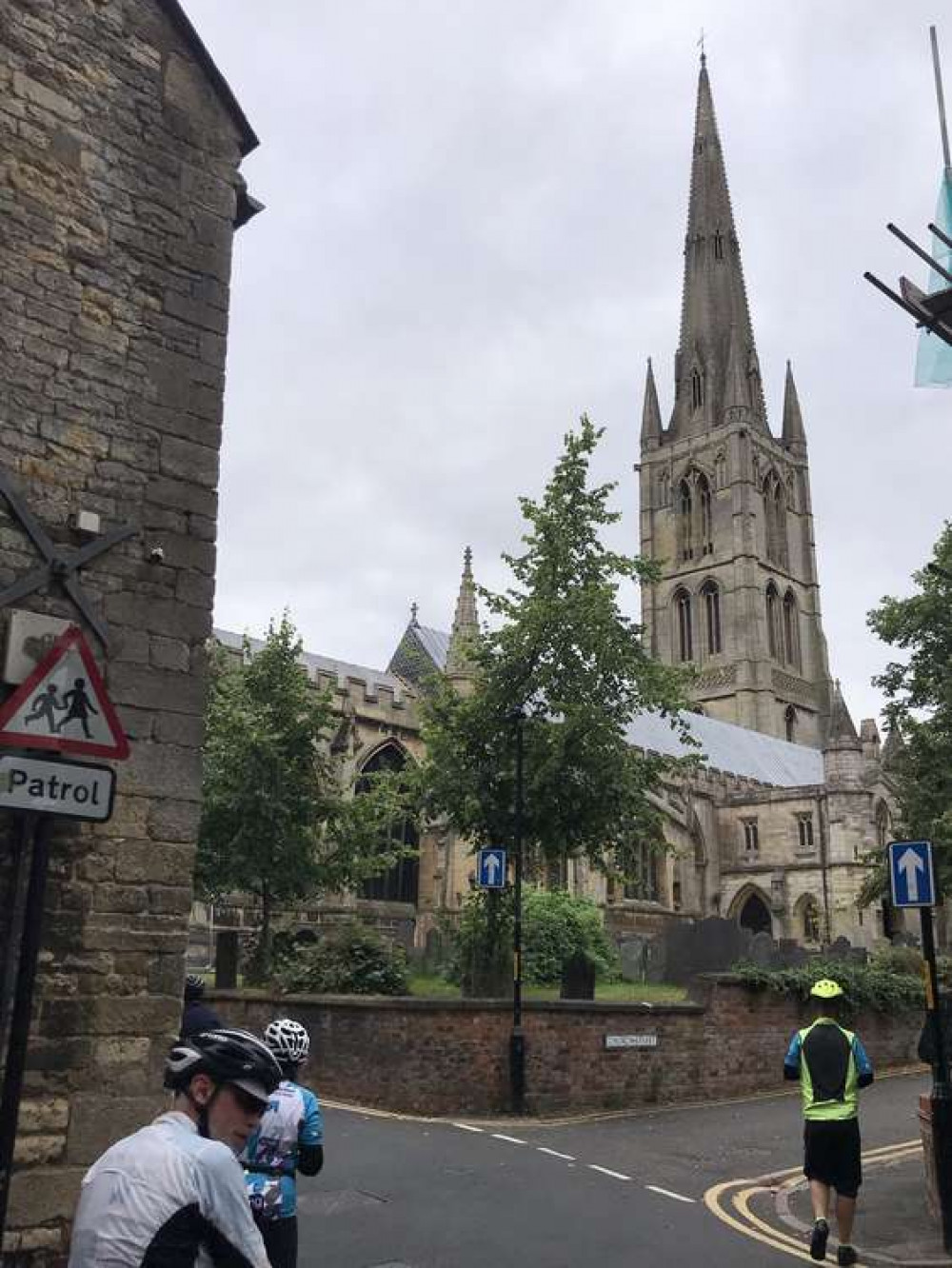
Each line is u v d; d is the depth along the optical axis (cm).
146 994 970
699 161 11938
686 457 10994
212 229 1162
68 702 751
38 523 980
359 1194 1337
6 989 884
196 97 1179
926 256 1269
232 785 2992
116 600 1021
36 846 707
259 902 4019
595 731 2475
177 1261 352
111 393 1055
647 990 3177
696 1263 1094
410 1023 2011
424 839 5144
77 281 1050
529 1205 1307
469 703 2573
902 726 3372
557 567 2598
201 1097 404
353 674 5578
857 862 6162
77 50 1091
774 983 2534
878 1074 2797
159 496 1069
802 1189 1481
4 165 1018
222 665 3300
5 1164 653
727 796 7081
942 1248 1158
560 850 2575
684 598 10806
